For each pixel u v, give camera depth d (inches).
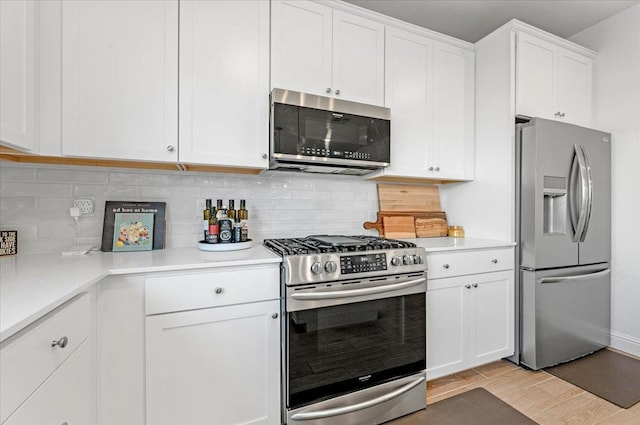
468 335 78.6
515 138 85.7
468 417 64.5
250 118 66.7
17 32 46.1
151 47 59.1
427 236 100.0
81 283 38.3
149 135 59.0
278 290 57.3
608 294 94.9
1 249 57.9
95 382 45.2
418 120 87.0
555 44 93.4
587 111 100.0
